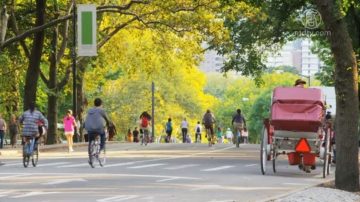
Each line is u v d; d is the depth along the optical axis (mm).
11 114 127625
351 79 39156
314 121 50562
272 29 106500
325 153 51875
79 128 126500
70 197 36688
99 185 43500
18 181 46156
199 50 116375
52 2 110125
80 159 73750
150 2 103062
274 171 54750
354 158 39688
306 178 50906
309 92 52094
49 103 115688
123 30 134375
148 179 48094
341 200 35344
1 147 111438
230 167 61406
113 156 79312
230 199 36000
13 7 106125
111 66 148375
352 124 39531
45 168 59094
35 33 105375
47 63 127125
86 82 152375
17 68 126312
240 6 99688
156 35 118688
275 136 52781
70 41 123312
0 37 93688
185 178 49188
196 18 105188
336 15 38344
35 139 61781
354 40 88312
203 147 107438
